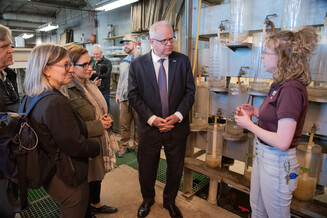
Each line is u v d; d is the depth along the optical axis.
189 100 1.70
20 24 9.73
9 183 1.21
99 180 1.66
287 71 0.98
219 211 1.94
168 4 3.48
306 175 1.43
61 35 8.02
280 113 0.97
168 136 1.71
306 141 1.65
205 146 2.01
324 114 1.37
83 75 1.46
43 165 1.06
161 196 2.15
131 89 1.68
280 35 1.00
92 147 1.19
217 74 1.77
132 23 4.19
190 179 2.12
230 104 1.76
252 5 1.59
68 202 1.16
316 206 1.42
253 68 1.52
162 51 1.57
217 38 1.72
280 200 1.10
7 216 1.18
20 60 2.31
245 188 1.62
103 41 6.01
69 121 1.06
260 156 1.15
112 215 1.91
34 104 1.03
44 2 6.38
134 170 2.69
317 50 1.29
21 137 0.99
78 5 6.70
